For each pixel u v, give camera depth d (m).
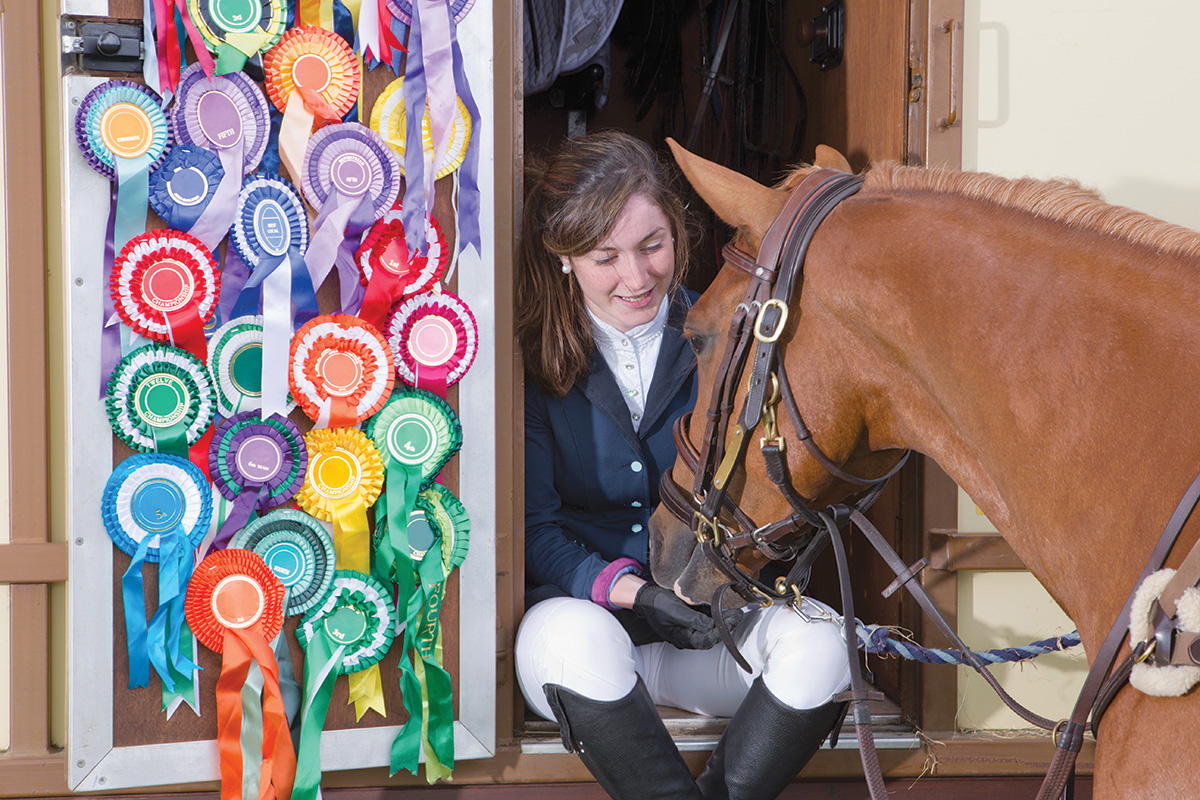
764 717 1.15
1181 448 0.68
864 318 0.87
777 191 0.98
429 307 1.21
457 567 1.25
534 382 1.41
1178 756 0.64
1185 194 1.43
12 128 1.22
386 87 1.18
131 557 1.10
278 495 1.14
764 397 0.93
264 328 1.12
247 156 1.11
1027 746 1.39
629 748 1.14
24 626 1.23
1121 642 0.69
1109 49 1.41
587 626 1.17
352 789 1.28
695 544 1.10
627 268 1.28
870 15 1.55
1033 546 0.80
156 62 1.07
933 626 1.41
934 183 0.88
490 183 1.24
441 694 1.22
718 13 2.13
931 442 0.88
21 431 1.23
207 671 1.13
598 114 2.35
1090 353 0.73
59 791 1.22
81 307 1.07
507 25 1.31
